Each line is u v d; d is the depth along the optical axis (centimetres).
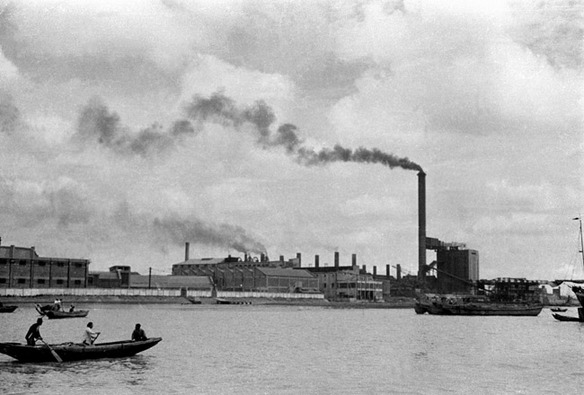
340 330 9538
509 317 15325
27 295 15700
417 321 12581
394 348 6625
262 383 4256
